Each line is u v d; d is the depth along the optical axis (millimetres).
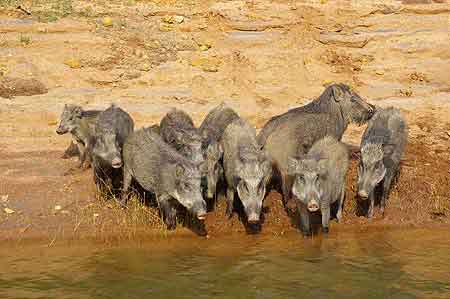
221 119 12852
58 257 10188
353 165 13430
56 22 18781
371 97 17938
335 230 11539
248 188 10547
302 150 12125
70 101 16656
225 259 10242
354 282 9453
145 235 11047
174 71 17922
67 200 12000
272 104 17500
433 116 16984
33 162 13789
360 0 20406
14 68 17266
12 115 15844
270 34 19188
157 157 10992
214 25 19406
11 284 9219
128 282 9352
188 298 8883
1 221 11203
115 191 12266
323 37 19328
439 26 19797
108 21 19047
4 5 18953
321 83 18312
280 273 9734
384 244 10953
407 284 9383
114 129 11531
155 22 19656
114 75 17562
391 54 19234
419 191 12719
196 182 10438
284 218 11812
